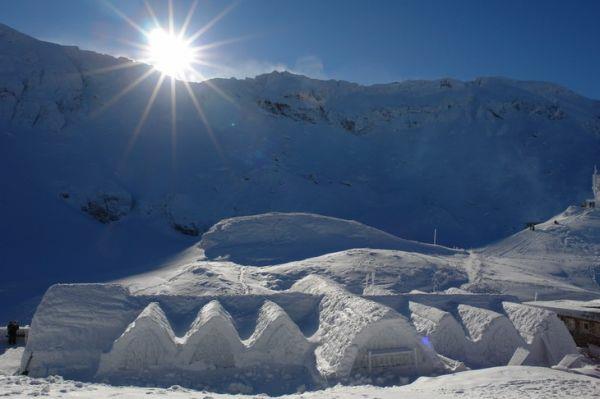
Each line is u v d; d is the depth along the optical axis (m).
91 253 44.97
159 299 14.52
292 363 12.82
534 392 9.66
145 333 12.27
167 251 48.38
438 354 13.68
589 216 51.78
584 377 11.67
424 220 68.12
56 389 8.64
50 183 56.97
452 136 100.94
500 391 9.76
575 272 36.34
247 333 13.72
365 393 9.56
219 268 28.03
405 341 12.81
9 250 41.25
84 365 12.24
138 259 44.91
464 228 66.19
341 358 11.96
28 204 51.38
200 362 12.46
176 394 9.36
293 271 27.72
